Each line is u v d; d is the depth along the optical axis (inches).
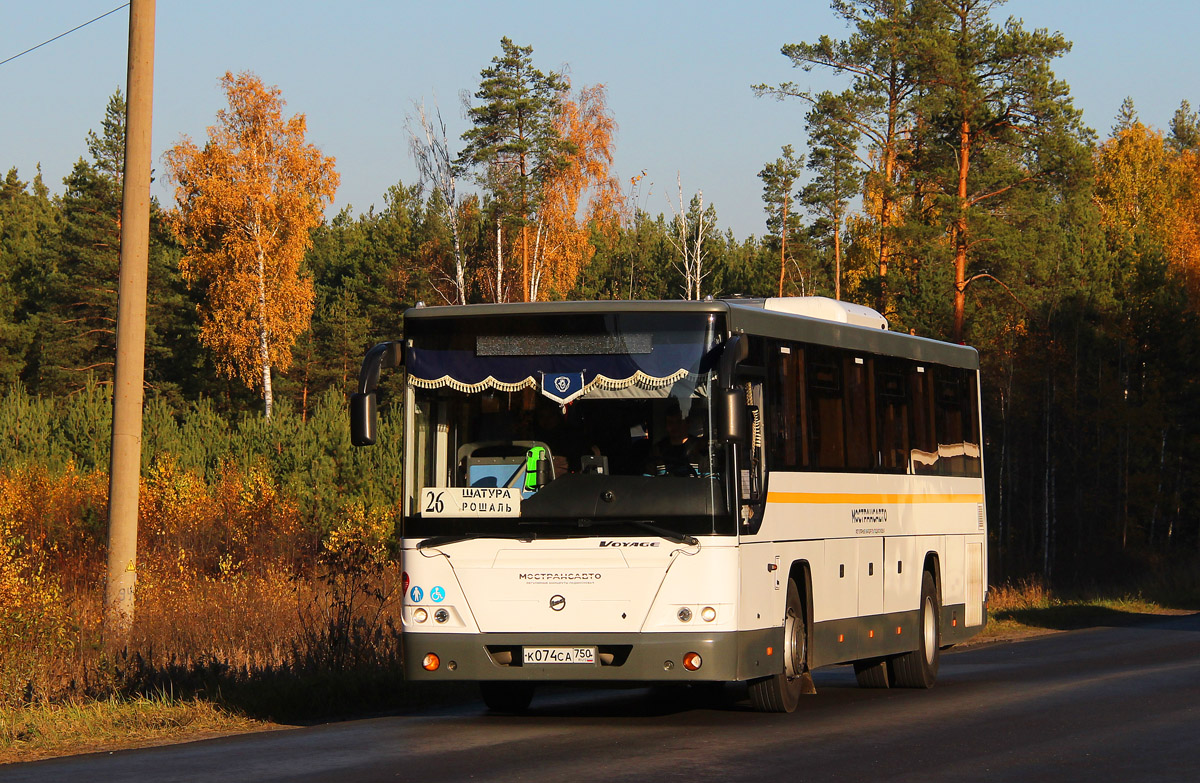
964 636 927.0
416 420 640.4
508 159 3203.7
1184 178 4402.1
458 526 628.4
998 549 2775.6
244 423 2098.9
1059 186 2760.8
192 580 1169.4
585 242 3267.7
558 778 495.8
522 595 620.7
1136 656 1040.8
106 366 3850.9
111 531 907.4
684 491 615.2
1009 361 2915.8
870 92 2984.7
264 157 3329.2
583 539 617.0
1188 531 3100.4
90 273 3900.1
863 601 767.7
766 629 645.3
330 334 4586.6
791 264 4596.5
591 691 836.0
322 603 1029.8
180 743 613.6
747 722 659.4
